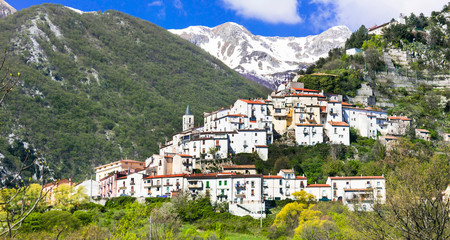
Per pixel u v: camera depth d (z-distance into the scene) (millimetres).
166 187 163750
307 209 136000
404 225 39594
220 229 123688
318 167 185625
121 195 170750
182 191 155875
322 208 138750
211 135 199625
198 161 187750
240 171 176375
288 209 135500
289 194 163250
